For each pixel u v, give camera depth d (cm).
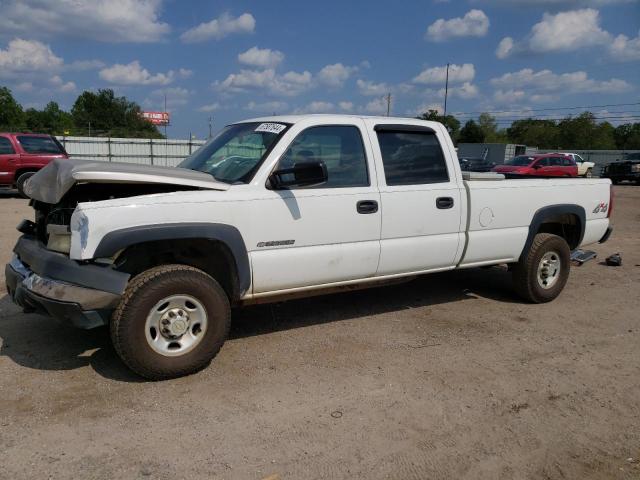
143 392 375
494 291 662
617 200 2108
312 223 444
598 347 486
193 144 3681
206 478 286
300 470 295
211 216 398
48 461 295
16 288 406
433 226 515
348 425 341
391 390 389
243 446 315
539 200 594
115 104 10562
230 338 483
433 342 486
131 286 374
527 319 560
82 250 360
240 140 477
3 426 327
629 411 371
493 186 554
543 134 9125
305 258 444
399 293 644
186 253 430
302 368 422
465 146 5312
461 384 403
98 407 353
